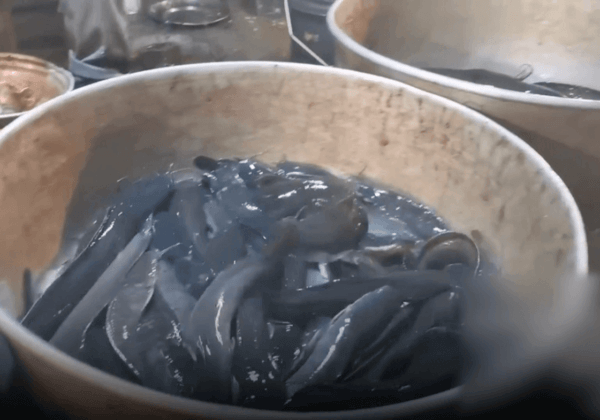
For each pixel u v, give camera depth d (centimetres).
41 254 109
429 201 129
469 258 111
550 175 101
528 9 196
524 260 102
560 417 62
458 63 206
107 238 110
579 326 68
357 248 115
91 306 96
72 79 177
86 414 64
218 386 81
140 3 211
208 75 129
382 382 82
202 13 210
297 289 100
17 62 184
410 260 112
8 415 71
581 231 88
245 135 137
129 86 122
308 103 133
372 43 187
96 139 121
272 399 79
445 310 94
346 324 91
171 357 87
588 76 195
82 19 191
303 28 224
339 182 129
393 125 129
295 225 112
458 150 121
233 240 111
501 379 62
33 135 107
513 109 118
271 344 90
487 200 117
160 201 122
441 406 58
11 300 99
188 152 135
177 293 99
